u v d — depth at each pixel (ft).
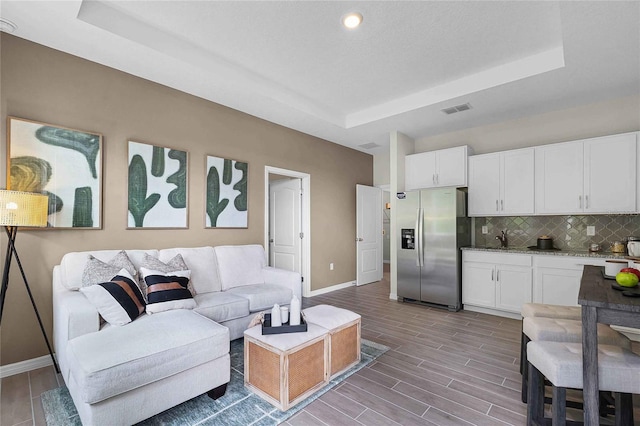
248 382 7.08
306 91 12.35
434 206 14.10
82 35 7.65
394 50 9.29
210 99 11.71
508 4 7.26
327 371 7.22
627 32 7.43
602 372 4.39
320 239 17.04
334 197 18.03
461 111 12.82
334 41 8.86
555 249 12.56
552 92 10.96
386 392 6.92
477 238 14.99
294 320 7.16
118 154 9.48
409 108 12.70
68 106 8.55
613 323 4.25
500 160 13.50
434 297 13.98
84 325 6.37
